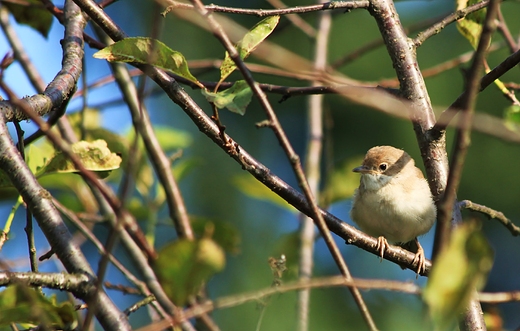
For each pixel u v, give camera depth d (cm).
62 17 840
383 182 1074
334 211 1515
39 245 1551
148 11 1708
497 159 1692
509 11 1653
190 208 1619
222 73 631
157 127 1122
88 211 1030
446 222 482
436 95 1584
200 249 482
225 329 1388
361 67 1622
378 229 1094
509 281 1812
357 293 499
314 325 1386
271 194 1111
